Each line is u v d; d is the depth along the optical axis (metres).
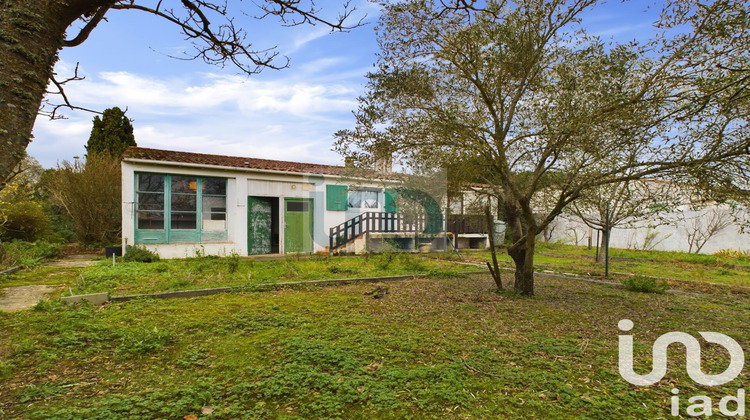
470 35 5.64
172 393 3.08
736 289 8.60
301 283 8.17
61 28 1.71
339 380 3.31
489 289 7.99
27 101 1.56
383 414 2.81
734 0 4.25
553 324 5.35
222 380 3.38
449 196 7.71
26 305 5.96
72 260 12.05
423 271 10.46
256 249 14.52
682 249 17.36
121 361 3.79
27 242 13.34
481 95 6.42
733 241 15.76
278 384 3.23
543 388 3.27
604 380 3.49
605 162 5.60
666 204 6.24
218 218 13.61
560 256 16.27
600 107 5.19
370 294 7.37
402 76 6.12
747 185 4.91
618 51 5.13
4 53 1.51
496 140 6.09
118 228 16.00
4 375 3.39
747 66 4.43
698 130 5.00
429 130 6.08
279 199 14.68
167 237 12.73
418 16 5.74
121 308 5.91
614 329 5.17
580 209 11.73
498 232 19.91
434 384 3.28
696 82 4.58
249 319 5.29
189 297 6.95
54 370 3.54
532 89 6.37
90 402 2.94
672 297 7.61
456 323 5.29
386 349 4.14
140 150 13.13
